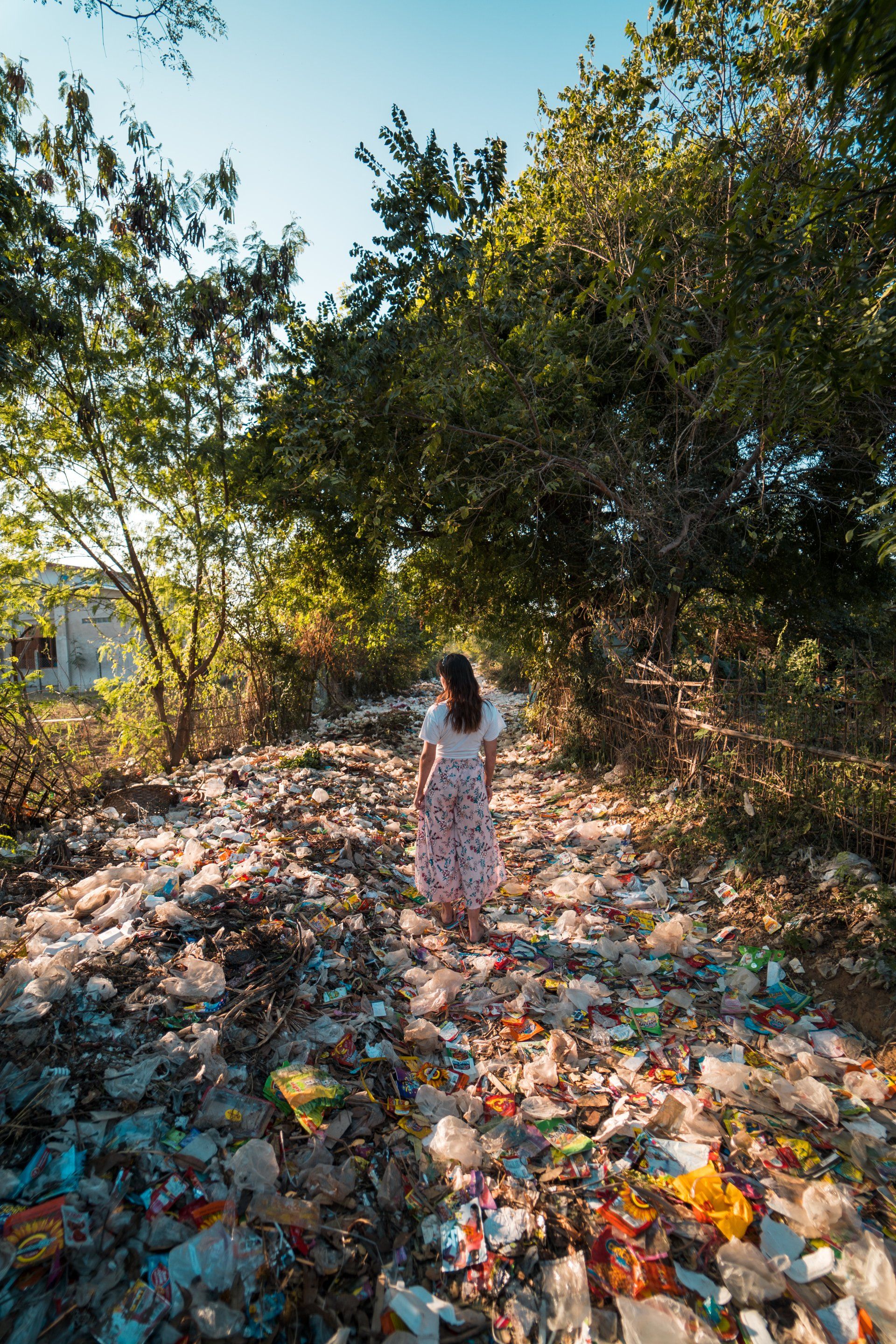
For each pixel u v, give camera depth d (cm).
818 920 390
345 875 462
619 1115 260
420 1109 262
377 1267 195
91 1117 221
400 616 1296
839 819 438
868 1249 200
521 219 800
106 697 844
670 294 323
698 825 545
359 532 758
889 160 231
